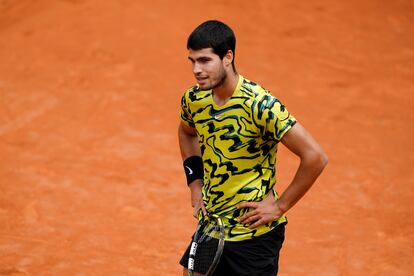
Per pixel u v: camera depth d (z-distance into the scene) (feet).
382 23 161.89
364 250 74.13
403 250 74.28
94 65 133.18
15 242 74.08
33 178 91.97
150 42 142.82
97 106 117.29
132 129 109.29
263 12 160.66
